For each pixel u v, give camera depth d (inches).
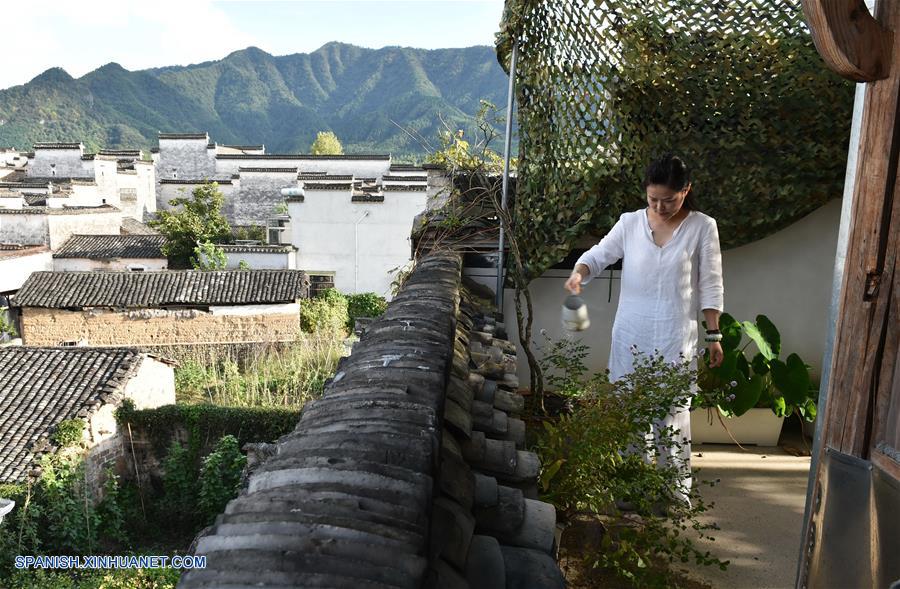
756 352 156.3
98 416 484.4
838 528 62.5
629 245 109.6
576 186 139.4
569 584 88.7
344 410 54.1
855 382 63.1
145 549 467.5
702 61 132.5
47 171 1360.7
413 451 47.2
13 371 523.5
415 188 927.7
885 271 61.1
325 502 38.7
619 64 132.5
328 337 741.9
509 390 100.9
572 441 97.1
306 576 32.0
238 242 1039.6
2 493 417.7
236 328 753.0
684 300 107.0
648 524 91.7
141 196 1414.9
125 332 740.0
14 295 757.3
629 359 111.5
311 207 934.4
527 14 145.0
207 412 505.7
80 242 974.4
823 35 58.9
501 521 58.4
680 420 111.7
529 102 149.4
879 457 58.5
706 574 96.9
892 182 60.5
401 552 34.9
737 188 138.9
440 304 96.3
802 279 155.3
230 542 35.1
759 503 119.2
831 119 132.3
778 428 143.6
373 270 948.0
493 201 150.7
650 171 99.0
